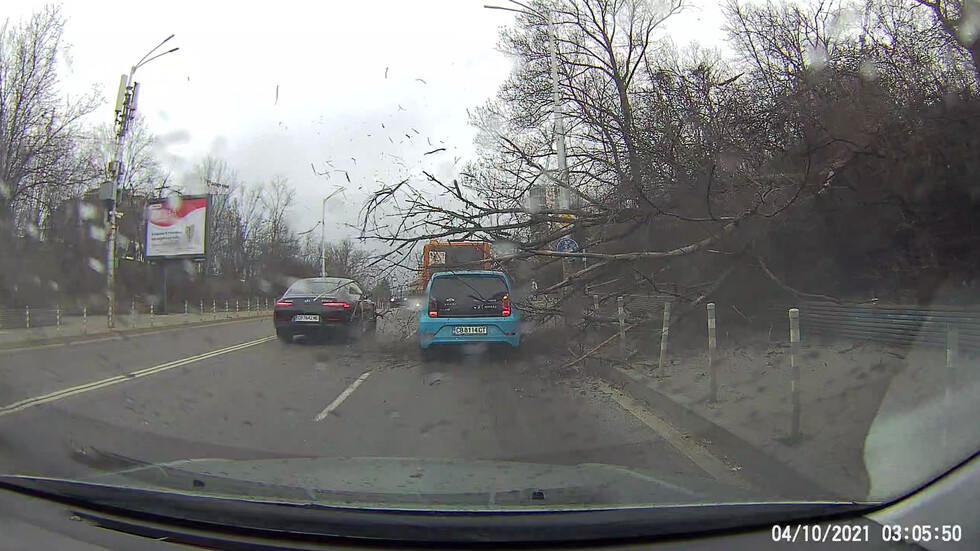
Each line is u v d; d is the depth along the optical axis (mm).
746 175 8641
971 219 7328
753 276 10062
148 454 4797
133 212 31641
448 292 9812
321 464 3861
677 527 2758
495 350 9844
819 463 4180
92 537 2898
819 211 8586
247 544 2760
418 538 2641
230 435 5516
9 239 24125
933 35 8797
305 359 10773
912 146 7047
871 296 8516
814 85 8633
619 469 3834
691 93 10086
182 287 33375
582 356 9336
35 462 4461
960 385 5297
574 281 10234
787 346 8852
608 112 11000
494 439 5391
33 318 20625
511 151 10992
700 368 8195
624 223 10031
